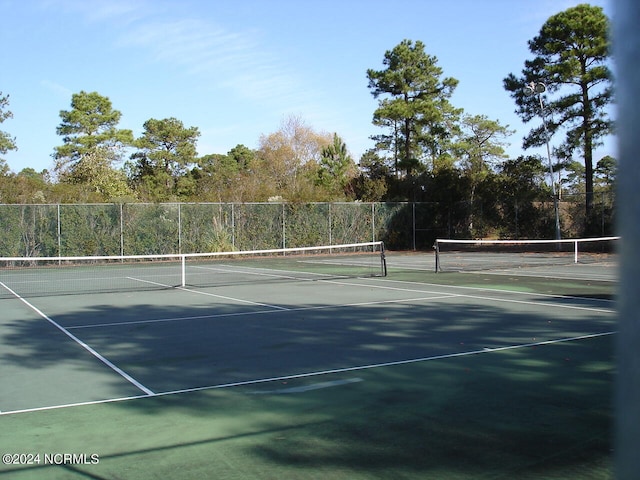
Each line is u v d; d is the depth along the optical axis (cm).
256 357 781
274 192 3550
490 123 5975
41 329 1016
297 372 697
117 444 470
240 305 1288
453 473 405
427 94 4528
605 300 1292
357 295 1432
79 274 2194
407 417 528
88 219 2803
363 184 4162
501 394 595
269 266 2530
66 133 5456
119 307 1282
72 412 554
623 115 117
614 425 136
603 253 2897
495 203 3675
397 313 1138
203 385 647
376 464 423
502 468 412
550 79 3281
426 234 3791
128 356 798
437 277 1873
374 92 4572
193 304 1315
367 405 565
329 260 2897
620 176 118
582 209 3284
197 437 484
